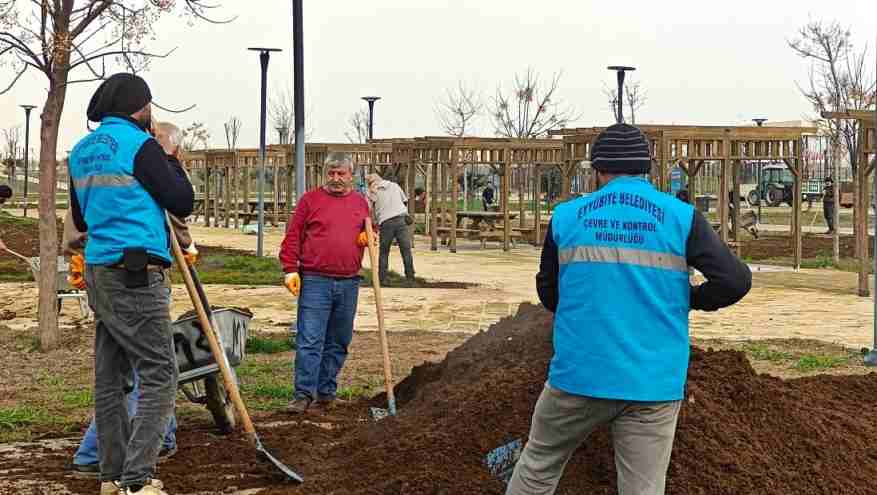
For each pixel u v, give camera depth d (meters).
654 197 4.78
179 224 6.78
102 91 6.14
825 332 13.52
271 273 21.12
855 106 29.92
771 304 16.58
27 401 9.12
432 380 8.53
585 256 4.75
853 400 7.97
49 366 10.77
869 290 18.42
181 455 7.14
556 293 4.97
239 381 9.97
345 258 8.70
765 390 6.53
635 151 4.83
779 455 6.07
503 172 29.98
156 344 6.02
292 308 15.73
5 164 70.31
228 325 7.40
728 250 4.72
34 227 33.91
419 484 5.88
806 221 43.50
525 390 6.43
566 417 4.81
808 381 8.45
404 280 19.89
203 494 6.32
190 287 6.41
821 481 5.89
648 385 4.65
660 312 4.70
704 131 22.61
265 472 6.69
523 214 33.69
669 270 4.70
